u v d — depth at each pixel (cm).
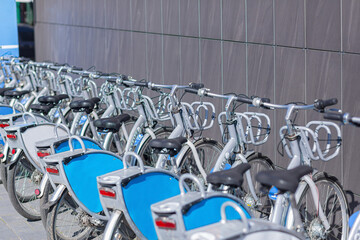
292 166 329
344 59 392
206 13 540
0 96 645
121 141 530
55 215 373
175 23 591
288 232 252
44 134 472
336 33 396
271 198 359
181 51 585
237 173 291
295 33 435
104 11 750
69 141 379
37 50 1012
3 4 916
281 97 456
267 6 463
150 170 332
